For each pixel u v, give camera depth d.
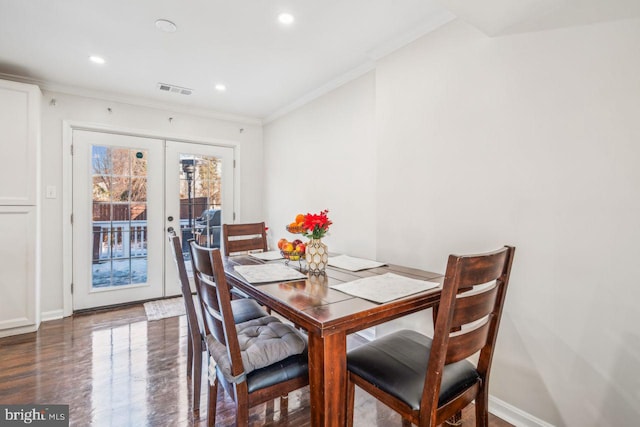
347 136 2.76
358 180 2.65
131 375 1.96
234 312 1.83
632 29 1.20
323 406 1.03
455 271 0.91
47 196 2.88
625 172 1.22
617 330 1.24
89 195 3.12
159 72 2.69
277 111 3.75
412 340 1.41
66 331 2.62
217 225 3.90
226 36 2.12
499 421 1.56
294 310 1.12
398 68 2.16
